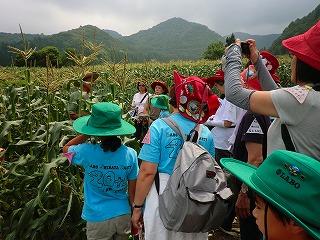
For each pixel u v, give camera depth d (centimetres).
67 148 331
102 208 293
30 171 397
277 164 116
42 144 387
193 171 234
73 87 563
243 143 337
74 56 424
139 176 264
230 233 446
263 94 190
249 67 314
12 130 488
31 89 515
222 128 461
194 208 228
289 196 109
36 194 376
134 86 1030
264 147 307
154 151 260
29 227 340
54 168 358
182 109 266
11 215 357
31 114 444
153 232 254
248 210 284
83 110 443
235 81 205
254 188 120
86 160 294
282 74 1884
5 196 390
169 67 2175
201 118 271
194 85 261
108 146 289
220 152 466
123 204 302
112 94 533
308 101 174
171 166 261
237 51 221
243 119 328
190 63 2520
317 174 106
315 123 173
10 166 365
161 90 800
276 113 185
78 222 378
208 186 234
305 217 106
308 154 177
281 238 114
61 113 489
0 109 502
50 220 371
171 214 235
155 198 257
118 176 295
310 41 178
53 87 419
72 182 363
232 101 205
